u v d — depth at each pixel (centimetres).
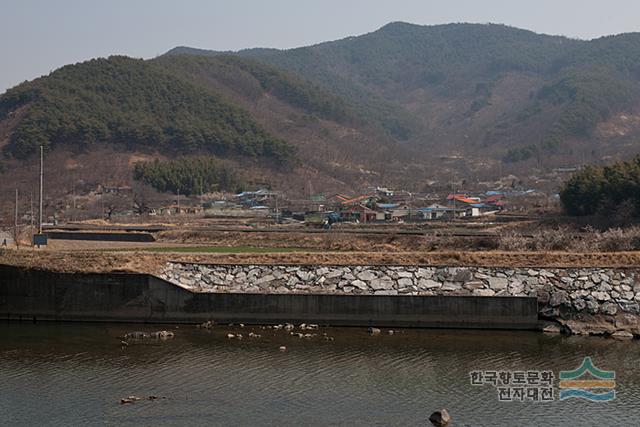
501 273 5678
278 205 17738
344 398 4019
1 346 5091
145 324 5744
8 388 4203
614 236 7800
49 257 6075
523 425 3647
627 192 10931
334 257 6084
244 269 5916
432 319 5522
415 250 8881
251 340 5191
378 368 4547
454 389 4172
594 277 5594
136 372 4488
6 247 6950
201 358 4769
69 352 4928
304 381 4303
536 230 10388
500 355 4816
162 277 5838
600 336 5284
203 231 10744
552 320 5478
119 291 5791
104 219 15850
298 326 5588
